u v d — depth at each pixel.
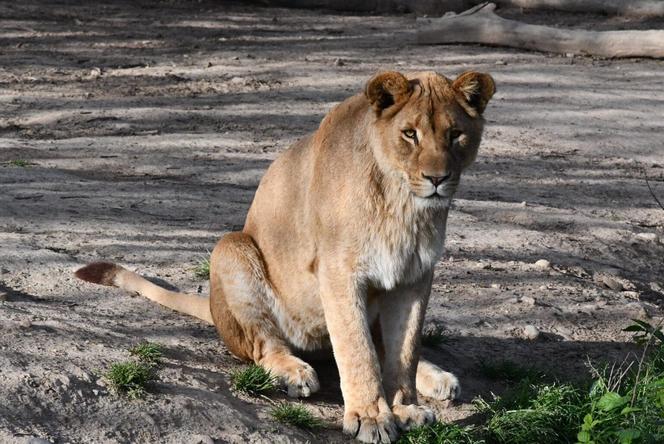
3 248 11.90
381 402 8.61
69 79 25.19
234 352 9.76
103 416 7.89
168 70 26.42
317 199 8.79
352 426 8.52
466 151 8.62
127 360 8.80
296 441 8.35
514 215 15.77
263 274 9.55
